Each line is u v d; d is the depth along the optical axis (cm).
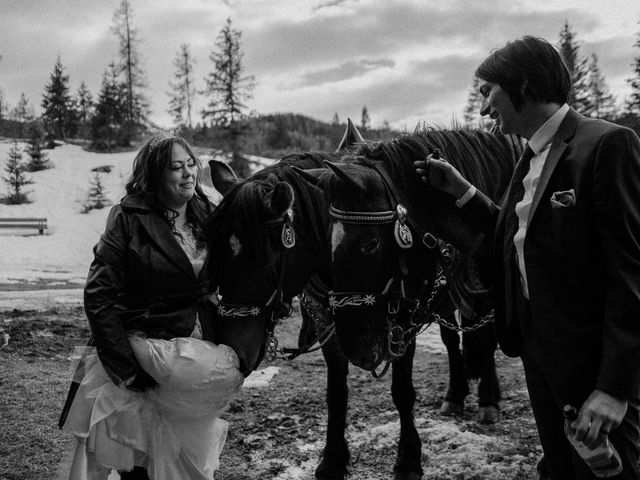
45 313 853
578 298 171
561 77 183
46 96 5472
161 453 232
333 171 279
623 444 167
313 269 302
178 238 249
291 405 501
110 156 3934
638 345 152
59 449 368
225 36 3397
